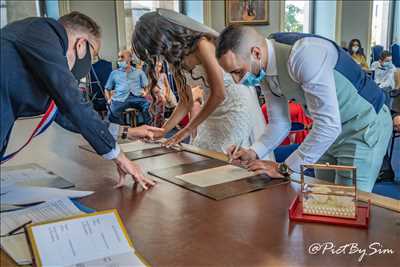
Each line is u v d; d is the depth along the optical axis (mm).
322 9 8961
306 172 1764
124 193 1396
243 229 1086
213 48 1915
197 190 1389
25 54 1198
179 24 1889
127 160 1447
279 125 1741
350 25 8836
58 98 1254
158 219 1170
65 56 1293
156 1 7211
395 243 993
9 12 5898
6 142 1354
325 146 1449
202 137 2344
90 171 1662
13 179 1557
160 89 2697
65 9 6230
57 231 1015
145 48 1936
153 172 1607
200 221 1146
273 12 8023
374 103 1609
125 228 1084
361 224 1073
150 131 2047
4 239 1050
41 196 1336
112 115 5195
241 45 1443
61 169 1696
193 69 2025
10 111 1245
